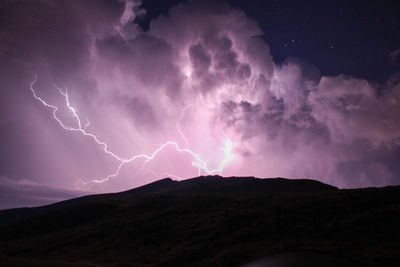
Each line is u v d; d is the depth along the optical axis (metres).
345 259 7.79
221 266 18.91
